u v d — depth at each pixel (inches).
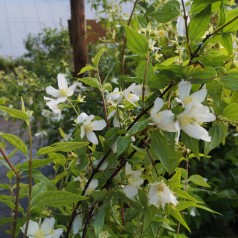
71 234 11.5
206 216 23.6
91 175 10.2
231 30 9.0
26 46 61.1
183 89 8.2
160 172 10.9
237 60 10.5
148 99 10.3
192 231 24.1
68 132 28.2
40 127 31.5
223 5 8.9
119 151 8.3
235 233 26.1
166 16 9.6
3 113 31.6
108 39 29.8
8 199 10.2
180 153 9.4
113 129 9.7
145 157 9.9
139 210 10.2
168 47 17.8
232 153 26.1
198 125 8.1
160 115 8.3
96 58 11.7
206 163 26.5
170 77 9.0
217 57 8.8
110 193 10.0
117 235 11.3
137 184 10.1
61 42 49.4
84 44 33.7
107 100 12.4
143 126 8.1
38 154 8.4
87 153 10.7
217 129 9.6
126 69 25.5
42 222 11.0
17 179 8.8
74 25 33.4
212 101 9.6
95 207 10.3
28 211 8.4
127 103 10.5
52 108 11.1
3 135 8.1
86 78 11.3
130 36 9.4
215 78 8.6
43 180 9.4
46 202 8.4
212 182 25.7
